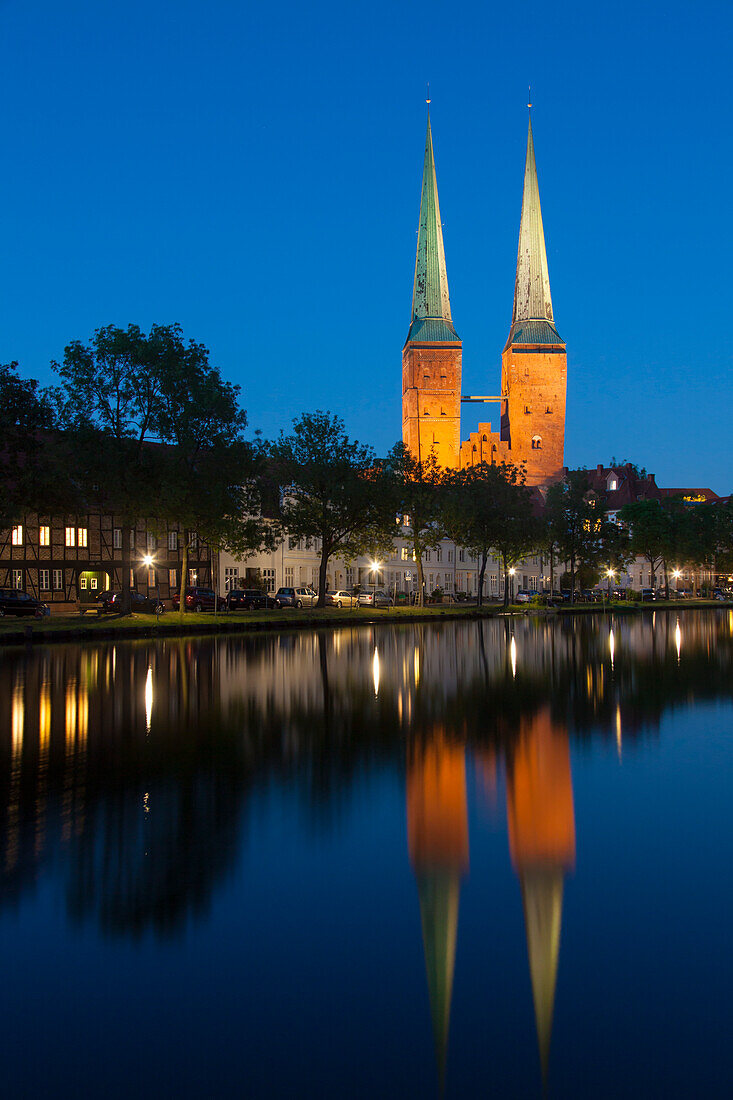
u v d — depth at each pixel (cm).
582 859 938
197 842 982
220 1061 563
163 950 709
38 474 4925
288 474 6619
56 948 712
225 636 4897
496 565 11762
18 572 6881
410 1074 549
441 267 18238
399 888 845
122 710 1945
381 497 6600
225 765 1378
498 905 805
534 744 1568
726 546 12262
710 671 2842
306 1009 623
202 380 5331
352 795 1195
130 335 5125
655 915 785
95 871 885
